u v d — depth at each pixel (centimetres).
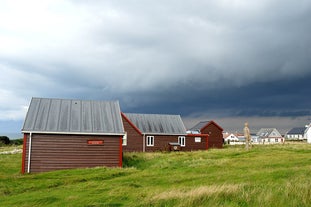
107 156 3003
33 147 2872
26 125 2900
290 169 1998
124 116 5334
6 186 1941
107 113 3306
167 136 5519
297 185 1262
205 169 2411
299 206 1078
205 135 5669
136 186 1786
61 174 2477
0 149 5525
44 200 1443
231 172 2139
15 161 3447
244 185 1392
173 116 5916
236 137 16138
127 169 2627
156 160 3338
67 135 2947
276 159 2838
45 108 3198
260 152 3569
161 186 1744
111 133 3012
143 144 5366
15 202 1455
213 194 1221
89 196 1500
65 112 3198
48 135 2911
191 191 1280
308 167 2083
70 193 1627
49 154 2891
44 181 2120
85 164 2952
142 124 5597
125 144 5291
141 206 1218
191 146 5597
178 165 2750
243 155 3378
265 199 1138
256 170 2172
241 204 1146
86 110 3297
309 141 11288
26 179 2244
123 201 1350
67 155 2925
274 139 14788
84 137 2980
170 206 1173
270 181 1598
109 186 1786
